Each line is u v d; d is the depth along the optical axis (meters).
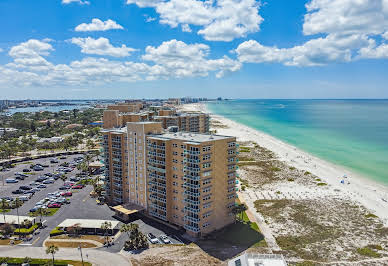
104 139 130.88
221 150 101.38
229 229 105.38
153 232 102.25
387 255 89.75
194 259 83.50
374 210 125.69
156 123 116.88
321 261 85.50
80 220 105.69
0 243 94.06
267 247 92.81
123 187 127.56
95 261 82.75
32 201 135.00
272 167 198.38
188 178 96.75
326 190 152.00
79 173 184.75
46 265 78.31
